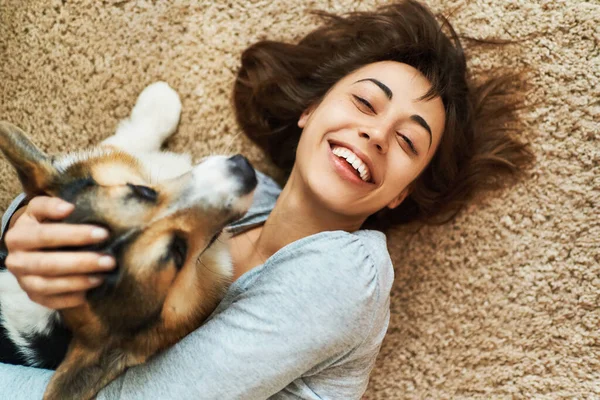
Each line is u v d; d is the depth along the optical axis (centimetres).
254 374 64
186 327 67
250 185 65
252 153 85
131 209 60
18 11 85
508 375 81
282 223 75
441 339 82
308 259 67
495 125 80
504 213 81
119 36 84
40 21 85
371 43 77
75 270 57
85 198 61
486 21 80
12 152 61
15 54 85
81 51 85
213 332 66
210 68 84
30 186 63
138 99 82
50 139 85
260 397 66
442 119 73
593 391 78
